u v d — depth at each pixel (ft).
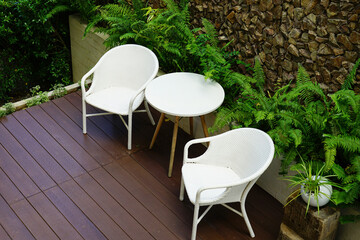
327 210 11.16
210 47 14.61
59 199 13.15
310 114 12.35
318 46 13.07
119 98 15.28
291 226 11.72
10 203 12.98
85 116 15.31
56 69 21.66
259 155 11.56
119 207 12.96
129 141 14.90
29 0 19.33
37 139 15.31
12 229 12.25
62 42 21.71
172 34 15.99
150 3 17.97
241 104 13.57
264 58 14.61
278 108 13.16
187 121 15.78
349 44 12.35
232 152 12.41
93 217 12.64
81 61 21.36
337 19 12.35
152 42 16.53
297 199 11.32
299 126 12.46
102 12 18.01
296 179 12.17
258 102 13.61
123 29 16.49
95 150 14.94
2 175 13.89
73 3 19.84
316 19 12.82
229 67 14.58
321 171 11.84
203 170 12.45
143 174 14.12
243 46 15.16
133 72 15.69
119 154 14.84
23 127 15.85
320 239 11.19
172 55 16.39
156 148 15.17
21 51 21.36
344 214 11.59
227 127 14.53
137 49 15.47
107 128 15.90
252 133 11.85
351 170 11.30
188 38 15.87
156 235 12.19
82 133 15.65
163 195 13.42
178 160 14.74
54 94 17.80
